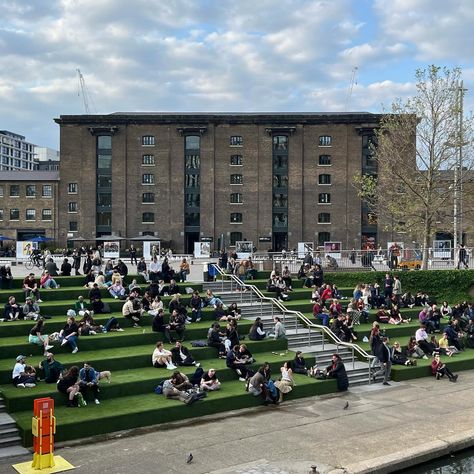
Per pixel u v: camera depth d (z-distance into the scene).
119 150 76.00
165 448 15.93
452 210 47.50
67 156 76.31
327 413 19.61
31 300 25.61
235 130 76.31
